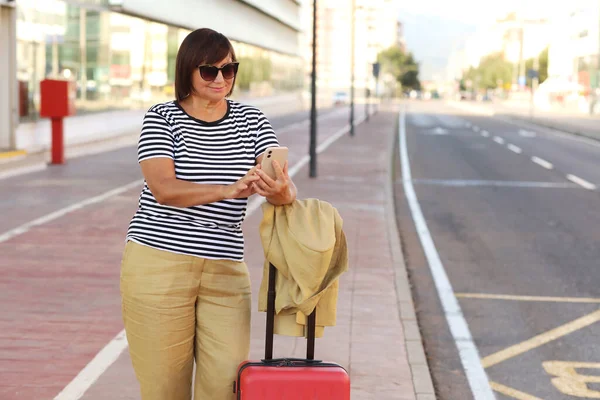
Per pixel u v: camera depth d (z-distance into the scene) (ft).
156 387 11.48
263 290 11.32
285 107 238.48
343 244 11.15
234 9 155.22
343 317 24.61
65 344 21.02
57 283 27.58
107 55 92.27
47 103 64.85
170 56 115.65
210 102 11.16
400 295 27.48
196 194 10.71
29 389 17.74
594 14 264.93
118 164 67.51
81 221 40.04
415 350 21.39
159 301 11.05
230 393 11.41
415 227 44.27
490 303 28.19
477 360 22.09
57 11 80.07
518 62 537.65
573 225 45.11
